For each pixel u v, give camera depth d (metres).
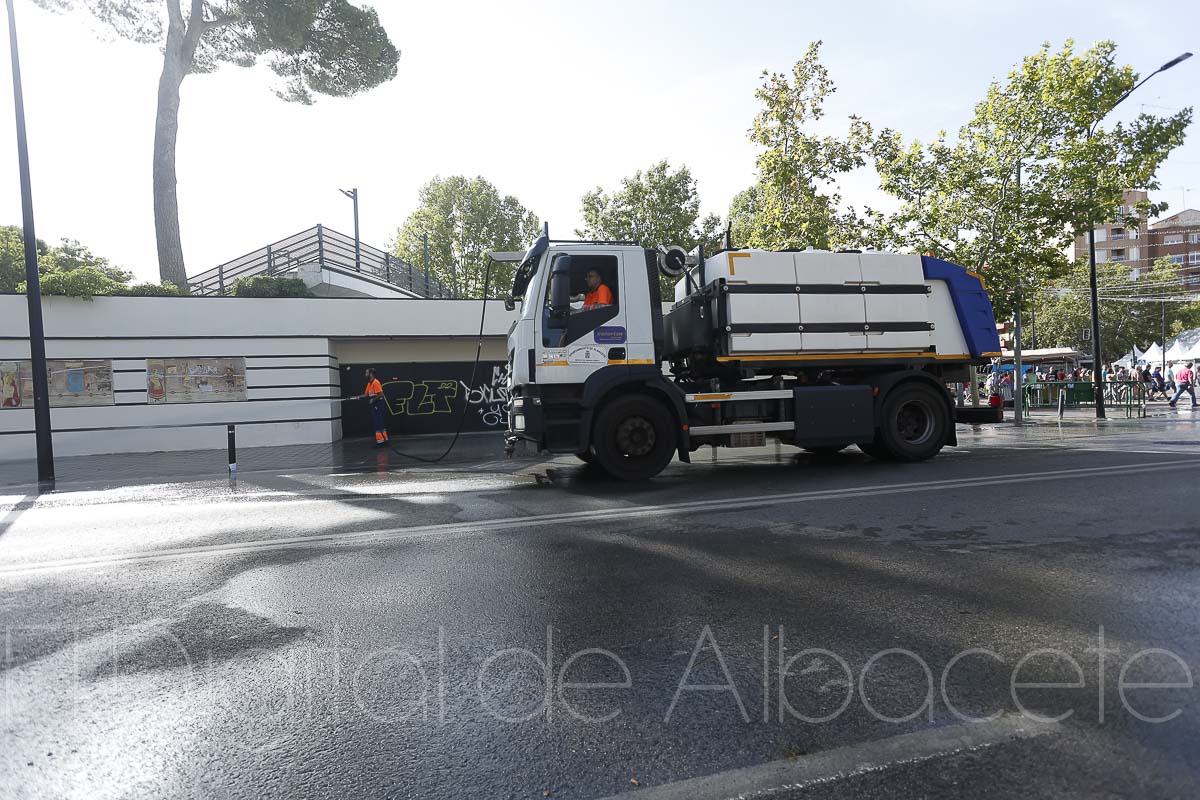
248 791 2.29
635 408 8.74
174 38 20.08
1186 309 57.66
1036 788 2.21
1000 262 17.72
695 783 2.28
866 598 4.07
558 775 2.35
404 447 16.30
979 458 10.28
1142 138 17.06
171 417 17.06
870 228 19.14
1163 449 10.92
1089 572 4.45
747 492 7.74
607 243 8.77
